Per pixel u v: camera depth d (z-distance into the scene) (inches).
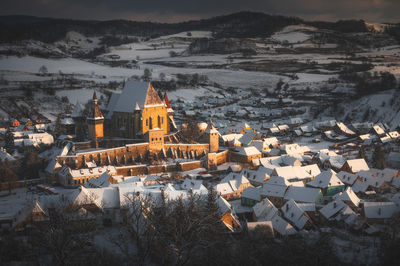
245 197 6225.4
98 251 4229.8
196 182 6437.0
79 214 4849.9
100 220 5064.0
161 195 5255.9
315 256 4335.6
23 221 4734.3
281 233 4859.7
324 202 6146.7
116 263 3993.6
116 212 5191.9
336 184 6624.0
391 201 5851.4
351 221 5073.8
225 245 4362.7
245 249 4362.7
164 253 4003.4
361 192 6545.3
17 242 4271.7
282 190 6131.9
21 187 6983.3
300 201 5949.8
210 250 4178.2
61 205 5004.9
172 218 4352.9
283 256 4328.3
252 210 5826.8
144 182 7062.0
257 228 4734.3
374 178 6756.9
